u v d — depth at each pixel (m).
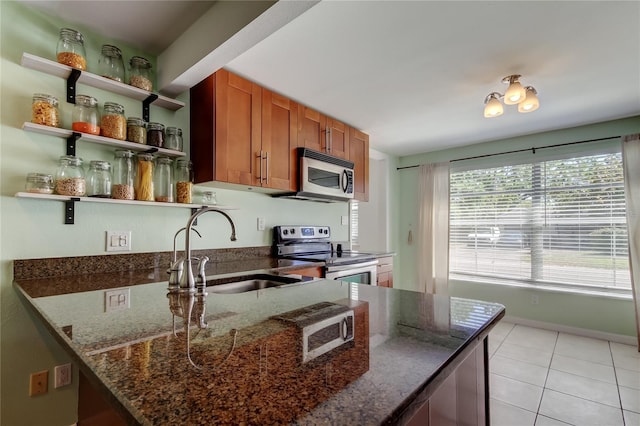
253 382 0.49
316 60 1.99
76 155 1.70
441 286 4.01
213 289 1.63
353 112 2.85
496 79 2.24
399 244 4.54
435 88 2.38
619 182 3.05
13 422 1.49
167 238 2.05
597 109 2.79
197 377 0.51
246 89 2.20
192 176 2.09
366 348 0.65
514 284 3.60
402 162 4.57
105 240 1.79
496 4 1.50
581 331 3.20
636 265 2.88
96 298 1.10
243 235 2.54
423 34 1.72
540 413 1.88
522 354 2.75
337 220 3.57
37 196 1.46
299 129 2.60
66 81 1.67
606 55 1.93
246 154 2.18
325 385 0.49
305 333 0.74
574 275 3.26
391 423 0.40
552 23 1.63
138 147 1.79
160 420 0.40
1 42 1.50
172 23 1.71
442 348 0.65
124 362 0.57
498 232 3.73
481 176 3.88
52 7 1.58
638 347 2.82
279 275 1.79
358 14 1.56
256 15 1.36
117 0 1.53
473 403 0.98
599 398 2.04
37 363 1.55
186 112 2.16
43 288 1.30
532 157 3.52
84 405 1.31
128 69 1.91
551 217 3.40
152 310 0.94
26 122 1.48
